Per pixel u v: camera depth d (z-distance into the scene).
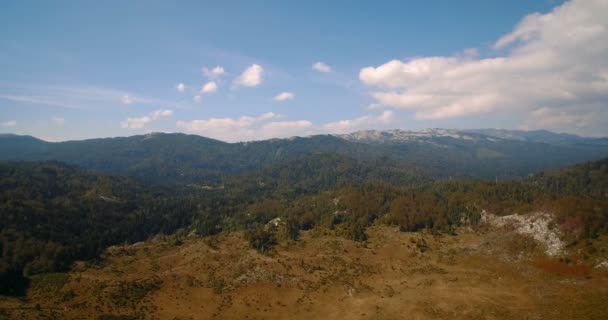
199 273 122.12
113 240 195.38
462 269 118.19
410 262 127.44
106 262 139.88
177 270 125.19
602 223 117.19
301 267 126.00
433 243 138.75
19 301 99.38
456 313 92.75
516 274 109.94
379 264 128.75
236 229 197.38
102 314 93.56
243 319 97.75
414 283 112.00
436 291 105.31
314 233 160.62
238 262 128.62
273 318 98.75
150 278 115.19
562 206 129.75
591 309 85.94
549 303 92.75
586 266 104.69
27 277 117.88
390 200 191.00
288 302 106.25
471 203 161.88
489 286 105.62
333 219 173.00
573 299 92.31
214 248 144.62
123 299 101.56
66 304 98.62
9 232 154.50
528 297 97.75
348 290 111.06
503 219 140.25
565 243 115.44
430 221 156.00
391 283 114.38
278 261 129.38
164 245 164.88
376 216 175.88
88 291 105.88
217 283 115.06
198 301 105.44
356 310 99.81
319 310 102.06
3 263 124.06
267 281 115.81
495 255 121.75
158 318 94.88
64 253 145.62
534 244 120.31
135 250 156.88
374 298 105.25
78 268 132.62
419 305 98.31
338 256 135.50
